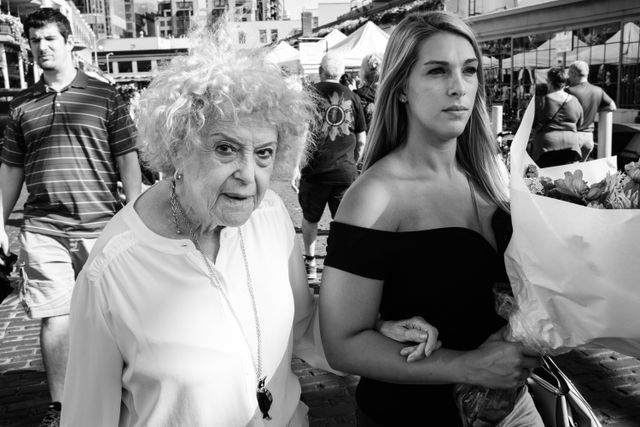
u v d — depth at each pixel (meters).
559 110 7.27
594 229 1.27
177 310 1.34
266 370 1.48
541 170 1.91
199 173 1.30
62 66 3.18
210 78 1.23
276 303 1.50
